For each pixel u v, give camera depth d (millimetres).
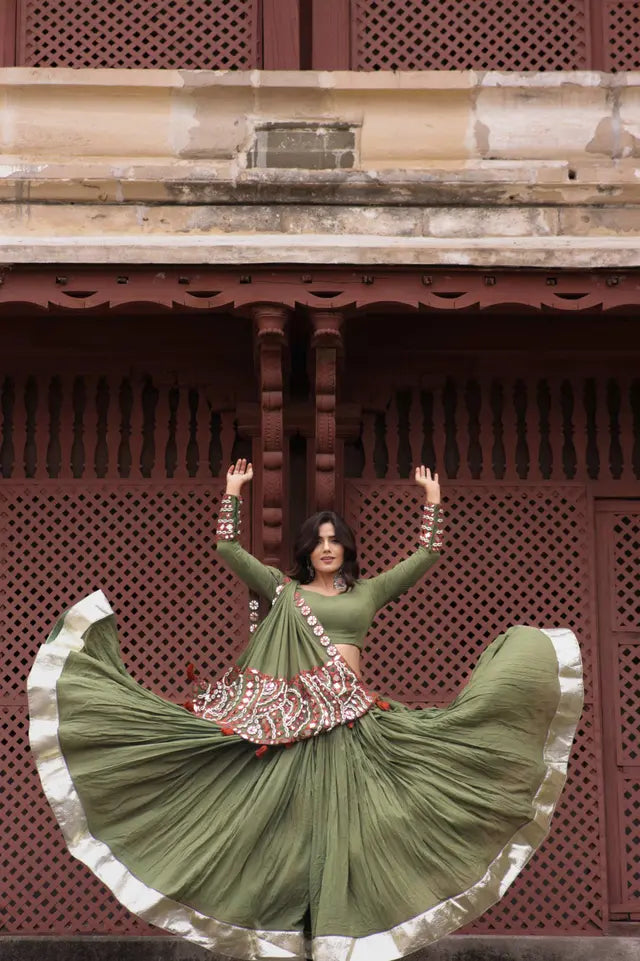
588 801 7012
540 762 5762
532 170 6523
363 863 5516
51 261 6117
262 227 6516
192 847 5543
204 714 5840
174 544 7266
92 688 5680
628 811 7074
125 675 5812
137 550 7309
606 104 6758
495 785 5684
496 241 6238
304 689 5711
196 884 5480
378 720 5727
